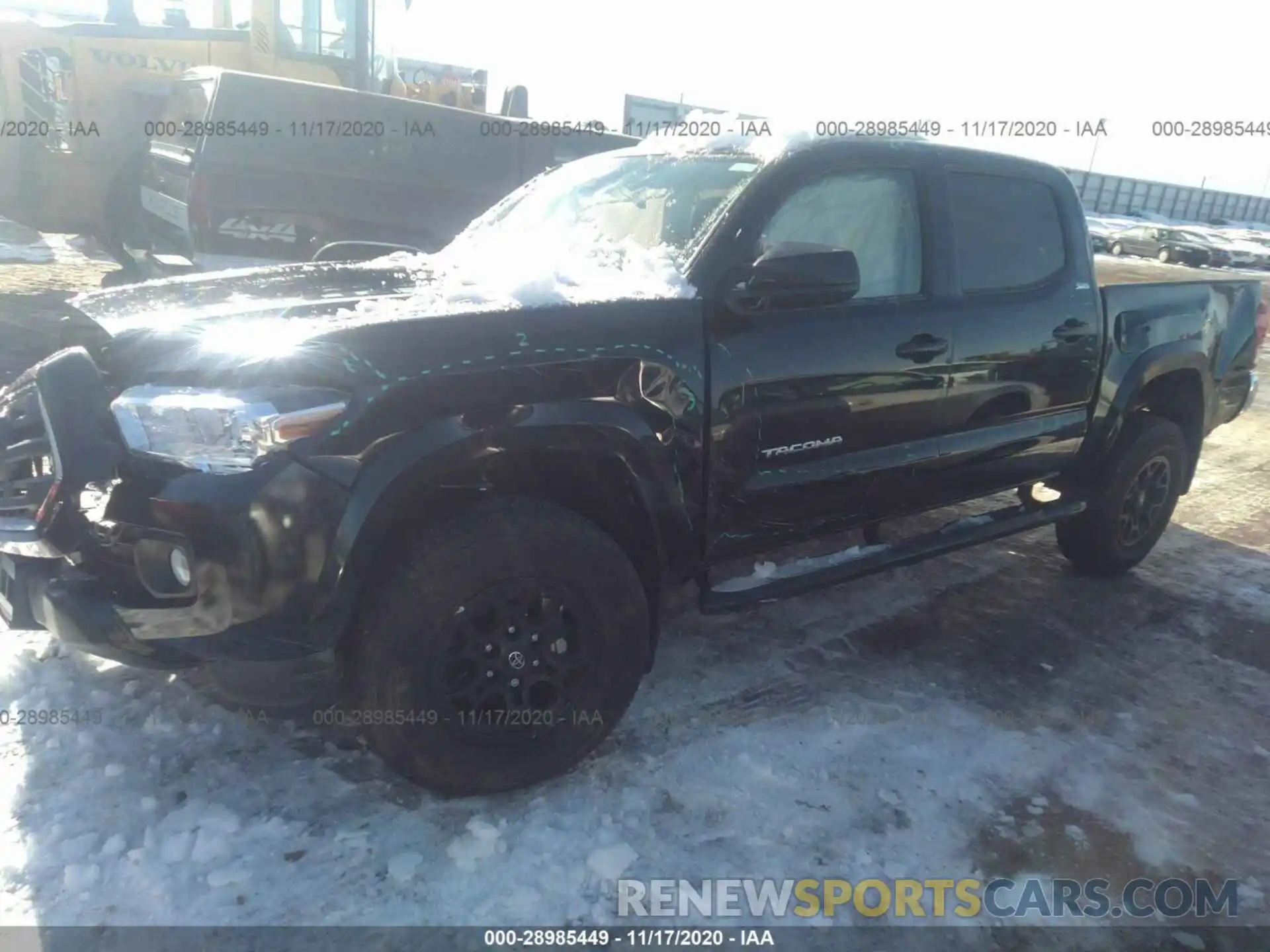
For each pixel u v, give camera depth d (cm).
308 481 226
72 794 256
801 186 313
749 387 293
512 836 253
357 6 938
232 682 244
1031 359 372
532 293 275
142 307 308
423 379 238
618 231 333
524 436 250
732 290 289
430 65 1216
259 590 225
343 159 714
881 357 323
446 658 248
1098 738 320
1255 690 361
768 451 303
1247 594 452
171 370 245
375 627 239
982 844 264
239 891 229
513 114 984
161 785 262
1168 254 2748
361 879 236
